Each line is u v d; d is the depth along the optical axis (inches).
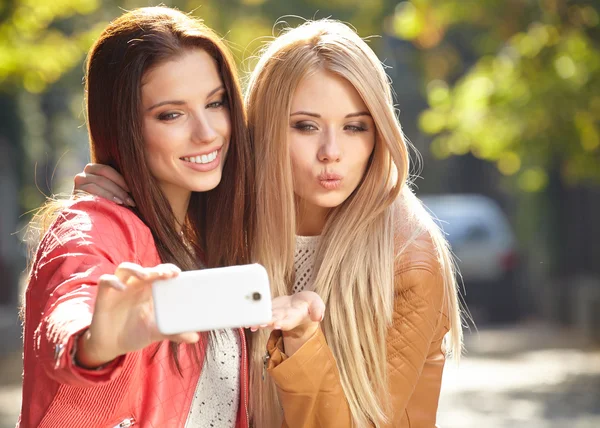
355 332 135.3
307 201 142.7
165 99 124.3
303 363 122.1
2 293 930.7
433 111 592.1
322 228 144.3
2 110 970.7
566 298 808.3
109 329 93.4
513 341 700.7
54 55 538.9
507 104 544.4
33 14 514.6
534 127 545.0
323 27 138.1
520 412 420.5
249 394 137.7
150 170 127.5
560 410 424.8
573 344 670.5
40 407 116.2
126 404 118.7
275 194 137.0
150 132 125.3
